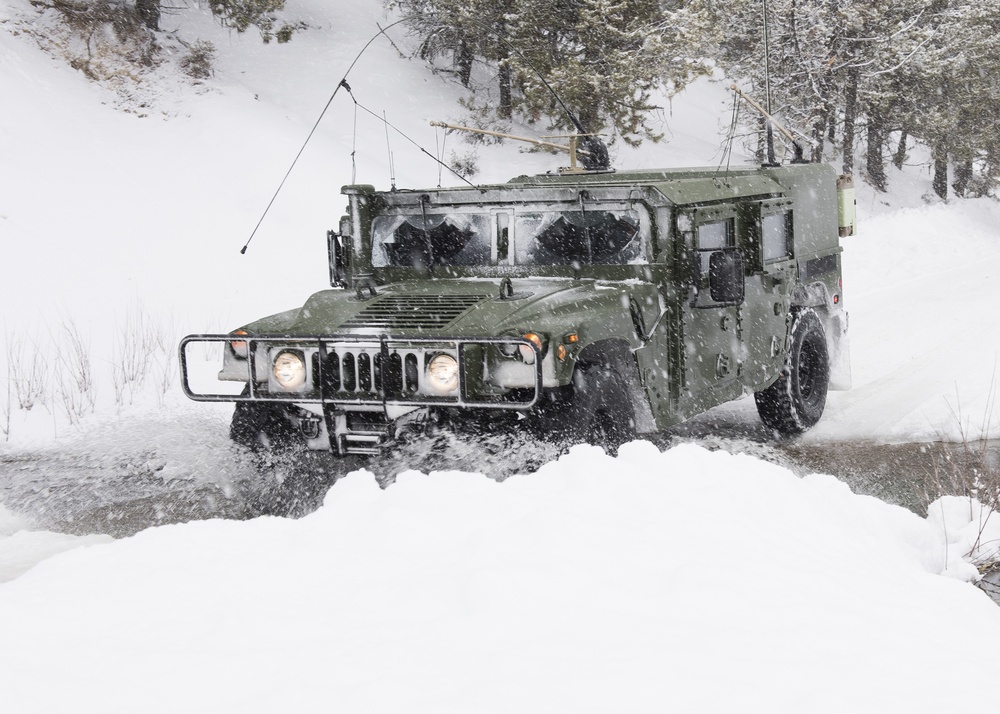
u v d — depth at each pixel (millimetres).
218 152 17969
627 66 22547
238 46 24312
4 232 13586
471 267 6555
